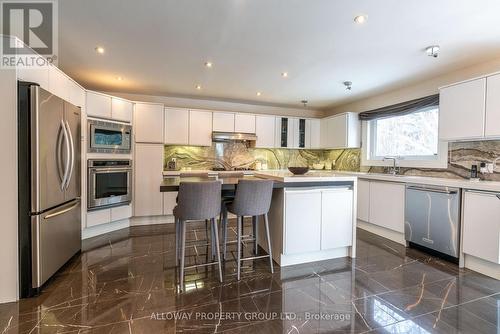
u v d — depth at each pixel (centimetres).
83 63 331
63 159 257
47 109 227
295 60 318
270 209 308
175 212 243
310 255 295
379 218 392
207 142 501
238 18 225
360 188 431
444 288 235
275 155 606
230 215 502
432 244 312
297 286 238
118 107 399
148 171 444
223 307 203
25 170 212
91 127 354
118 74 374
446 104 321
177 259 279
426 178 337
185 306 204
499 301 213
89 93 354
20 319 185
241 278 253
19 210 212
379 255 316
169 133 471
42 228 221
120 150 402
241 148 571
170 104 509
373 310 200
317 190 287
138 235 386
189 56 308
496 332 175
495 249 250
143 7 209
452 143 349
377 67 338
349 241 304
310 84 417
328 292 227
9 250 207
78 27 242
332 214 294
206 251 322
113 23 234
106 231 399
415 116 415
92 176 357
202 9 211
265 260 299
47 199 229
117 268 271
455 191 287
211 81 407
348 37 257
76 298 213
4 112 204
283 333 173
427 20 224
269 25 237
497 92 267
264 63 329
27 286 214
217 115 508
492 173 302
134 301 210
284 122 565
